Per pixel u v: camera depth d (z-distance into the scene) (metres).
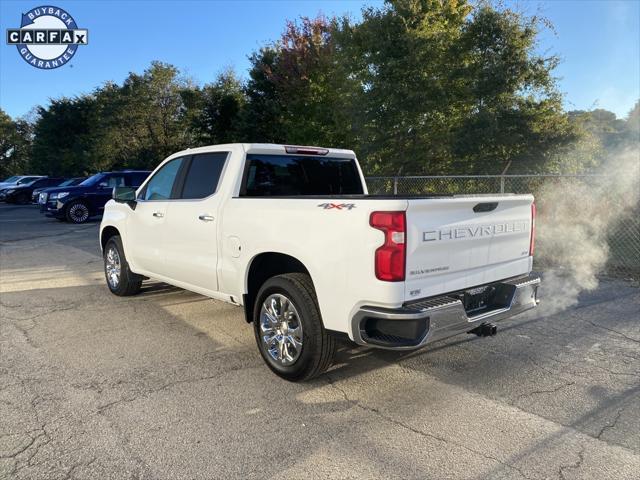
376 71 13.60
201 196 4.83
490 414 3.34
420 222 3.18
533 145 12.41
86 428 3.16
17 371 4.07
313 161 5.15
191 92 32.84
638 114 22.89
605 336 4.88
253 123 22.34
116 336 4.98
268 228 3.89
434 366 4.19
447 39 13.37
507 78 12.20
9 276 8.13
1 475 2.66
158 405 3.48
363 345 3.28
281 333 3.91
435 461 2.80
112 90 38.47
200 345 4.72
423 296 3.26
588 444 2.96
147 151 35.28
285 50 20.78
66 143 43.91
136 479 2.64
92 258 9.95
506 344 4.69
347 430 3.14
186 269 4.98
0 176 63.81
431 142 13.41
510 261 4.04
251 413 3.37
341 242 3.32
